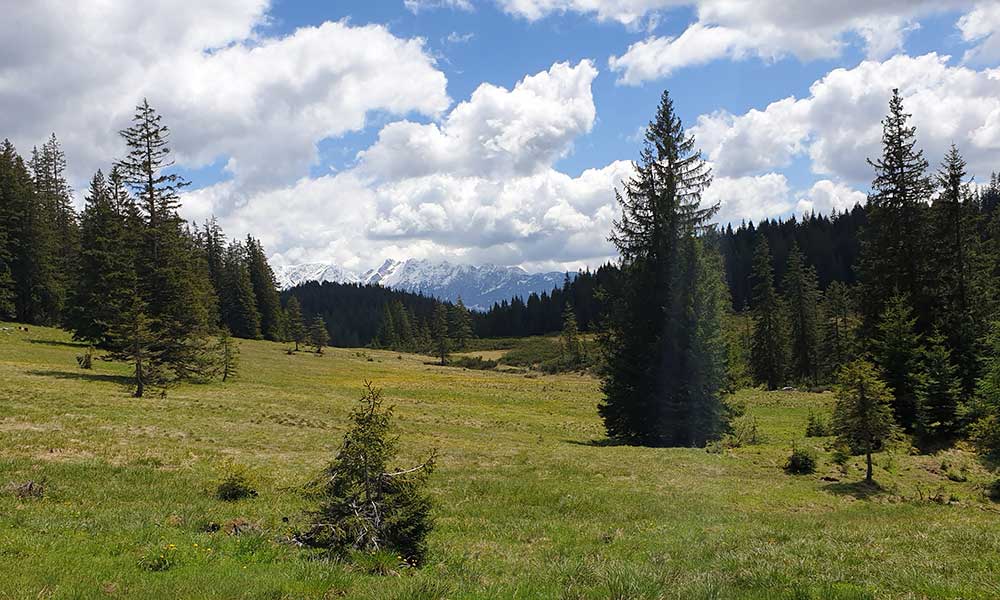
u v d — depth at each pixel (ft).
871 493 77.97
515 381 301.22
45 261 237.66
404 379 280.51
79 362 169.99
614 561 37.55
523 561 39.75
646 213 133.90
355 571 31.14
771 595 28.22
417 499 37.40
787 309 271.49
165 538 36.76
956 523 57.67
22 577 25.58
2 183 228.02
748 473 88.33
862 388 85.25
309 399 173.99
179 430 95.55
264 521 46.50
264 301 421.59
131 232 171.32
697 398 122.01
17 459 61.98
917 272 129.29
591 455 101.91
